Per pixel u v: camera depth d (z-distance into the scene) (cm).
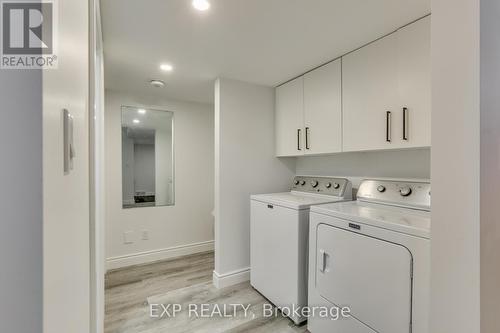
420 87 140
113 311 195
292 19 141
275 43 168
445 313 75
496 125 71
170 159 308
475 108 68
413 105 143
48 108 29
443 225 75
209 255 313
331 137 196
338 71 190
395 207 165
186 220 316
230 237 238
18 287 26
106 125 270
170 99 305
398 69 151
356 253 140
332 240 155
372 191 184
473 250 69
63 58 37
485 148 69
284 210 191
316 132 210
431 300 78
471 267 69
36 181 27
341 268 149
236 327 177
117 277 252
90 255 84
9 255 26
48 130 29
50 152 30
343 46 172
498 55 71
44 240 28
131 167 286
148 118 294
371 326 132
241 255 244
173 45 171
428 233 110
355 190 218
